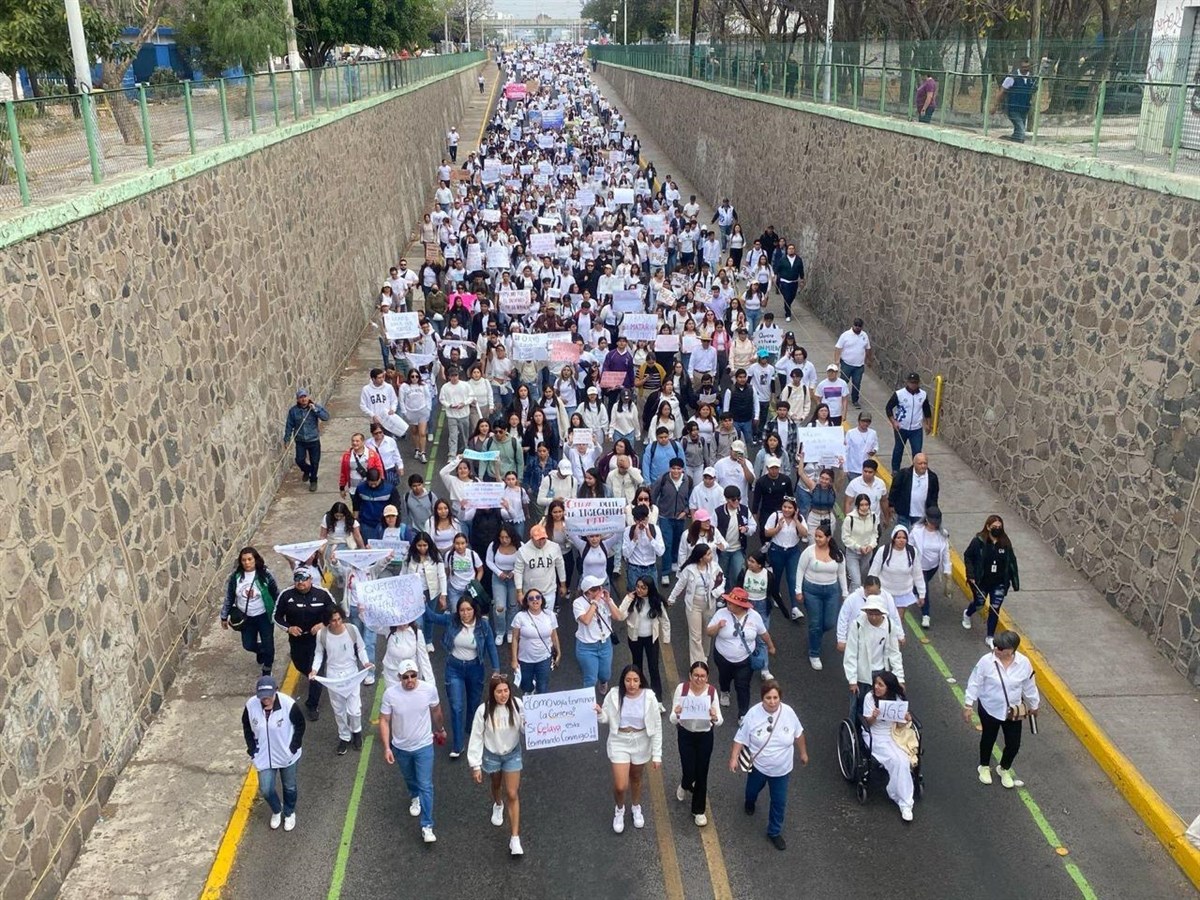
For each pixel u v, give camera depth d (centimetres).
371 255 2823
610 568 1375
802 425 1647
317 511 1620
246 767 1038
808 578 1159
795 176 2930
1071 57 1839
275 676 1190
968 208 1802
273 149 1859
